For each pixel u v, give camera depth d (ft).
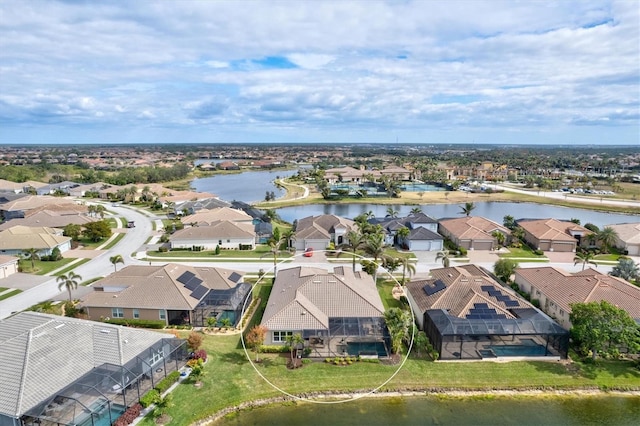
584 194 559.79
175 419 102.68
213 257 251.19
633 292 156.46
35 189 501.97
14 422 90.27
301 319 138.92
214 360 128.98
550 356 131.03
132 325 153.48
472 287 158.30
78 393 98.53
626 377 122.01
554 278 175.63
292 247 271.28
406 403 111.86
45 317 125.70
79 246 276.82
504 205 496.64
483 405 111.34
